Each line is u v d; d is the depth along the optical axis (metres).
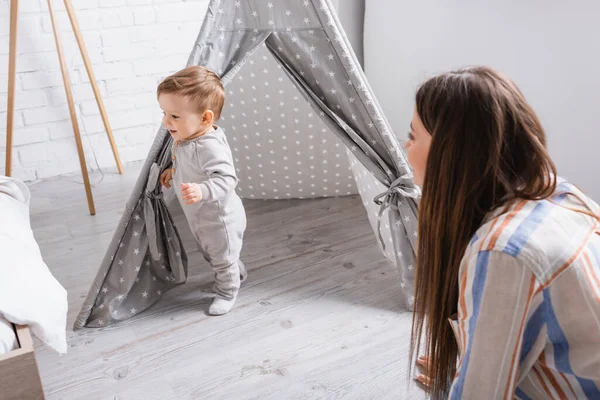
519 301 0.67
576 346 0.73
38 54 2.46
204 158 1.57
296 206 2.41
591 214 0.75
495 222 0.70
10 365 0.98
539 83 2.03
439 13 2.40
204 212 1.64
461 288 0.73
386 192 1.66
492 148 0.69
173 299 1.82
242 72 2.06
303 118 2.16
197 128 1.57
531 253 0.66
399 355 1.55
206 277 1.94
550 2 1.92
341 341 1.61
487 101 0.69
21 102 2.49
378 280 1.90
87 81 2.61
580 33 1.84
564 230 0.70
